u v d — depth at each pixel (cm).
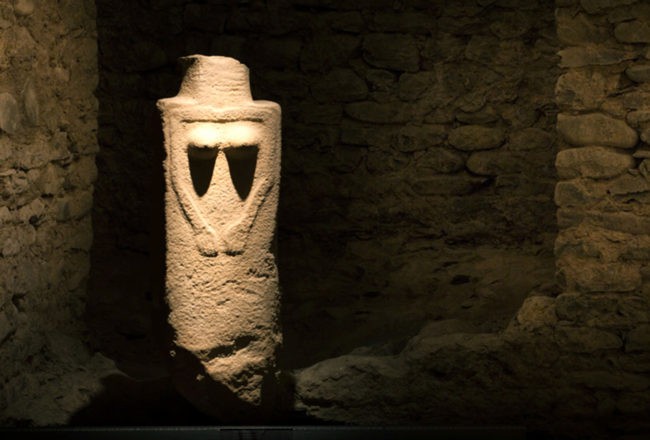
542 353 517
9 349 490
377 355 567
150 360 615
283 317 664
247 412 490
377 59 677
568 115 507
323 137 683
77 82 583
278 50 680
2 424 481
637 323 507
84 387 518
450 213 682
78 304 584
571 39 504
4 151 488
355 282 679
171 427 486
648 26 494
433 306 645
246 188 482
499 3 668
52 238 548
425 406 518
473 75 674
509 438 495
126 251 685
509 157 677
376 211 685
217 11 680
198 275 476
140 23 680
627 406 510
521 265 664
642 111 497
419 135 680
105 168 684
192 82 482
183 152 473
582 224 510
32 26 520
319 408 518
